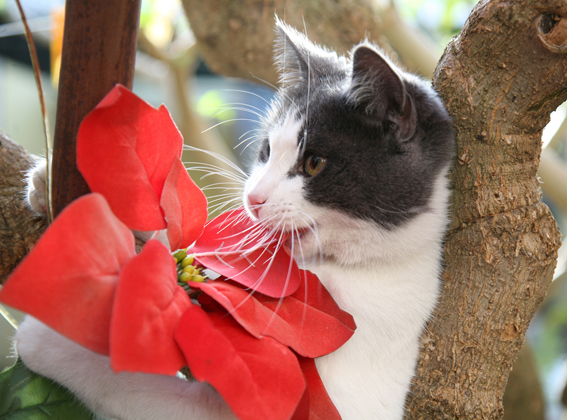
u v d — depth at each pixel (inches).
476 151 18.8
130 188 15.4
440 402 18.6
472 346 18.5
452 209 19.3
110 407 17.4
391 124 19.3
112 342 13.8
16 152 18.5
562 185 28.3
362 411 18.3
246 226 19.1
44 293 13.2
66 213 13.9
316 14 27.6
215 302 16.1
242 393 14.9
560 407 31.4
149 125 15.7
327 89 20.3
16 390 16.7
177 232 16.0
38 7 38.1
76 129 15.8
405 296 19.2
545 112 18.6
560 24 17.7
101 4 15.4
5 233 17.8
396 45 30.1
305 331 16.7
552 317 46.9
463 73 18.9
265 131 22.4
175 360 14.6
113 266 14.3
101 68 15.7
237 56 28.0
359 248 19.5
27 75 43.5
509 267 18.5
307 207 19.2
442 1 36.8
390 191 19.1
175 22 36.2
